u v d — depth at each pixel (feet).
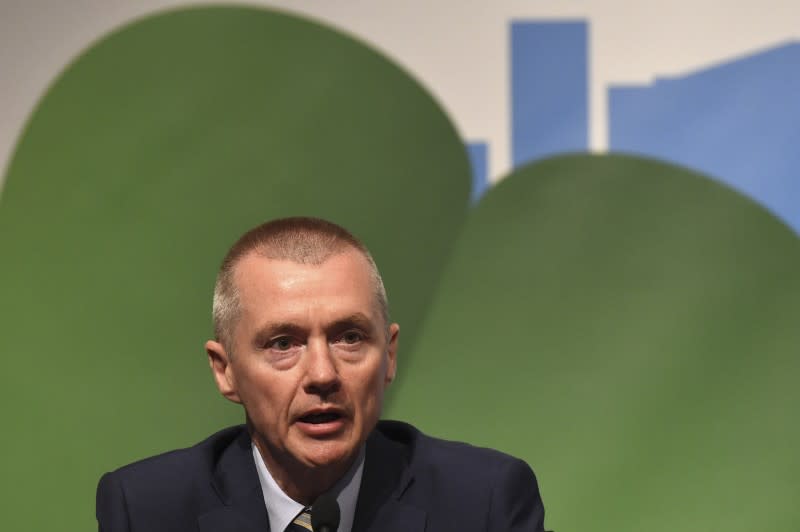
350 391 12.30
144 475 14.74
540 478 26.66
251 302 12.46
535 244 27.04
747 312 26.50
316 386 12.05
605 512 26.55
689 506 26.43
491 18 26.94
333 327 12.26
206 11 27.30
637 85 26.66
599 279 26.91
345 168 27.27
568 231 27.02
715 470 26.43
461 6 27.02
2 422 27.04
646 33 26.63
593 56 26.71
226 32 27.35
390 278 27.14
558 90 26.84
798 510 26.08
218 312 13.09
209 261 27.37
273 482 14.01
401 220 27.20
